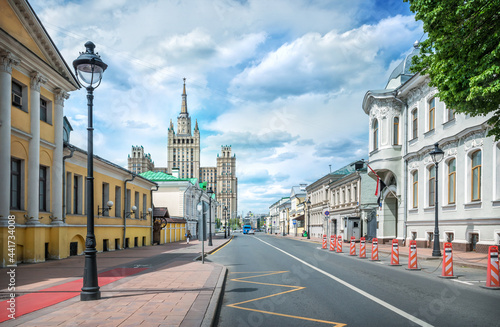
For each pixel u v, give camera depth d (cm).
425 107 2338
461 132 1906
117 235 2697
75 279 1055
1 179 1373
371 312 666
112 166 2514
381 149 2703
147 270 1284
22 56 1492
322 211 5462
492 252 912
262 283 1022
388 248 2492
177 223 4522
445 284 984
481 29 903
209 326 540
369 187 3600
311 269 1339
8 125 1401
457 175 1973
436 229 1719
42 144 1716
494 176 1681
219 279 1030
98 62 788
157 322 564
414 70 1165
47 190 1761
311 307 711
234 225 14650
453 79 970
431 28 996
